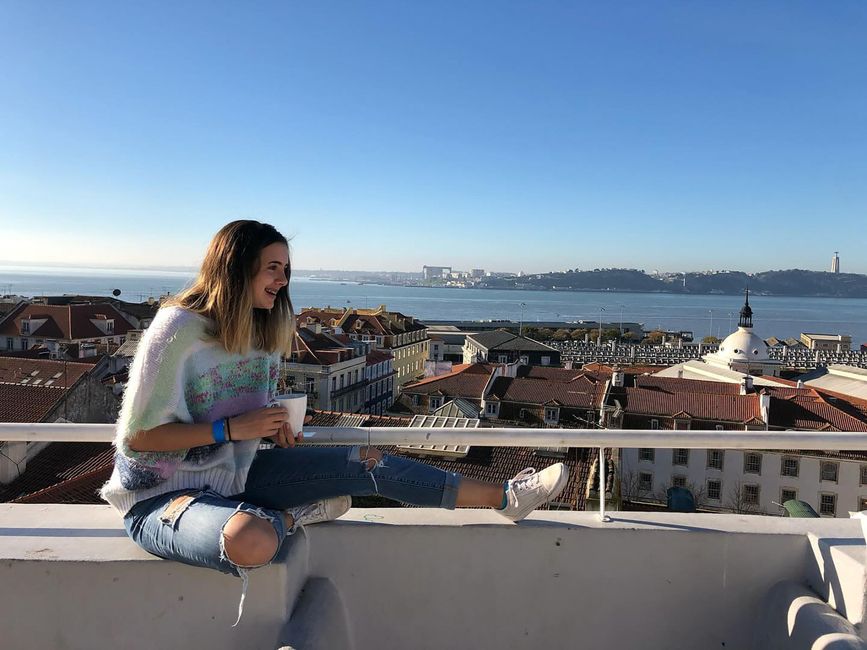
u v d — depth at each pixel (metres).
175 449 1.76
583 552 2.11
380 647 2.14
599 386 32.81
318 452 2.03
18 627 1.84
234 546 1.61
